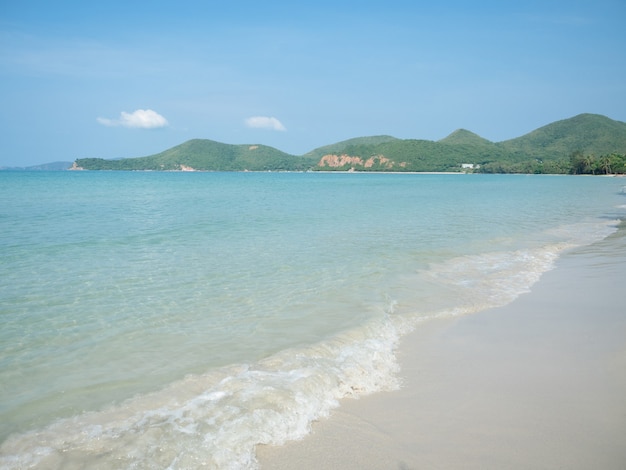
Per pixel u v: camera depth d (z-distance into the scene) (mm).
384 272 11508
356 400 5332
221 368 6008
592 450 4383
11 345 6773
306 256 13328
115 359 6336
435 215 25391
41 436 4500
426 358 6578
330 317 8133
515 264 12633
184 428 4590
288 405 5012
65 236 16250
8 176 110562
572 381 5820
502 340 7277
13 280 10242
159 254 13367
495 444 4488
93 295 9266
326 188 62562
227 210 27469
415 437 4602
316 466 4117
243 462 4129
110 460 4105
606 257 13625
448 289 10125
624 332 7543
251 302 8961
